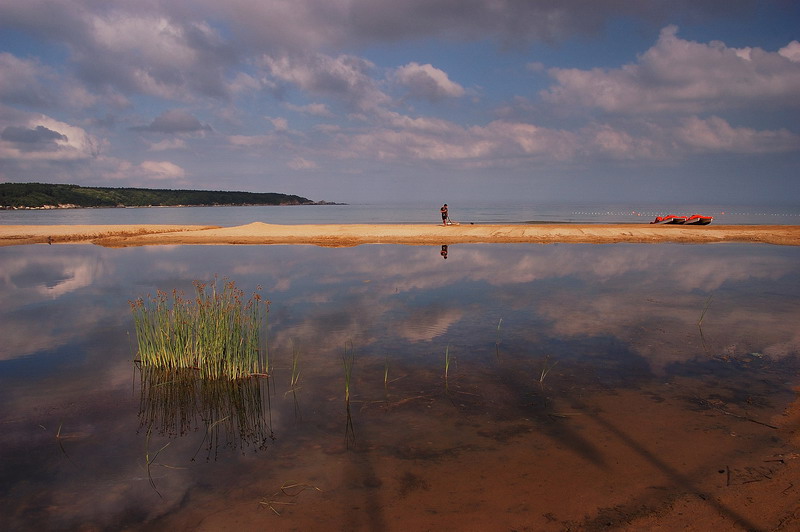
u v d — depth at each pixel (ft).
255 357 26.12
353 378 24.41
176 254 75.41
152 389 23.93
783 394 21.17
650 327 31.94
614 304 38.60
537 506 13.98
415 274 54.19
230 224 190.29
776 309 36.40
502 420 19.51
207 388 23.90
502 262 62.95
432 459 16.76
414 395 22.17
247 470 16.43
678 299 40.19
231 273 55.93
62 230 116.67
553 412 20.07
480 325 33.12
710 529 12.69
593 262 62.39
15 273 57.11
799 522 12.78
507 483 15.17
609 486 14.84
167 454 17.63
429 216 231.30
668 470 15.58
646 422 18.93
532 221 168.86
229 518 13.88
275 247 84.53
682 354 26.63
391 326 33.27
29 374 25.79
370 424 19.54
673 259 64.44
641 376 23.67
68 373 26.00
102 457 17.47
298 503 14.49
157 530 13.43
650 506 13.76
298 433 19.01
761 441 17.20
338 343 29.91
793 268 56.13
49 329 33.91
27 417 20.74
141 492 15.30
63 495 15.20
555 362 25.84
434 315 35.99
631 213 247.70
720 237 88.84
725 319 33.65
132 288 47.75
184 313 29.43
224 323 26.50
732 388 21.97
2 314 37.96
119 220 234.58
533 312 36.40
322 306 39.22
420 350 28.25
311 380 24.36
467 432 18.60
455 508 14.01
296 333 32.09
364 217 234.79
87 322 35.68
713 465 15.78
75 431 19.49
